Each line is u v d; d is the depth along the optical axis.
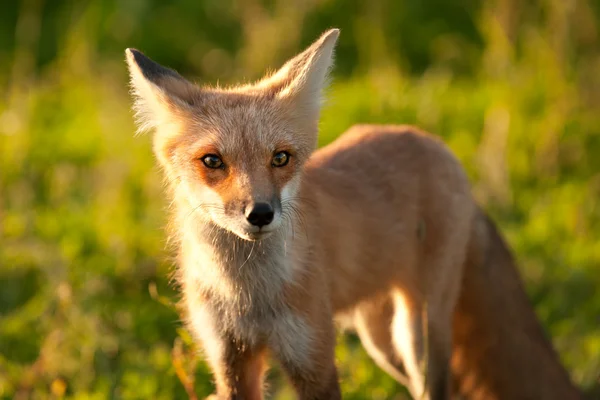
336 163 8.69
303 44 17.42
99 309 10.76
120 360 10.16
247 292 7.76
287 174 7.33
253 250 7.63
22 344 10.48
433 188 9.01
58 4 21.45
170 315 10.97
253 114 7.34
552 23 14.91
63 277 10.95
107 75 18.27
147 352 10.48
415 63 18.42
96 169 14.72
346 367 10.12
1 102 18.33
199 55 18.94
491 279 9.64
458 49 17.91
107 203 13.50
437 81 16.88
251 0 17.36
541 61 15.02
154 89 7.53
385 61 17.25
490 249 9.71
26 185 14.27
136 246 12.41
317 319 7.80
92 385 9.62
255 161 7.15
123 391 9.57
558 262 11.95
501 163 13.49
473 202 9.52
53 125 17.39
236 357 8.04
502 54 15.10
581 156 14.16
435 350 9.09
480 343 9.65
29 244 12.29
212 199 7.18
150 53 19.27
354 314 9.52
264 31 16.92
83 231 12.89
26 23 20.41
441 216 9.02
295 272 7.66
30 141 16.11
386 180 8.77
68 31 19.42
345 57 18.67
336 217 8.21
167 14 19.84
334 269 8.22
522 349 9.54
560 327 10.95
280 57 16.81
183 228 7.86
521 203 13.45
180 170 7.44
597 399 9.95
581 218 12.75
